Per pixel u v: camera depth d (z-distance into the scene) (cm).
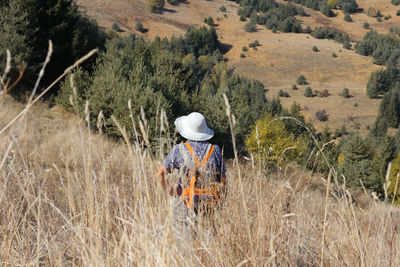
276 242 165
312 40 16388
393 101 10469
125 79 1945
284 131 2125
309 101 11700
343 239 169
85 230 160
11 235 160
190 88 2680
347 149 5181
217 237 168
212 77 13400
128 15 16225
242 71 13950
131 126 1393
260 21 18075
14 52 1867
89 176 147
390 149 4331
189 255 137
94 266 138
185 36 15038
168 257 116
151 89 1778
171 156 220
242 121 2284
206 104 2423
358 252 150
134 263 139
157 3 17025
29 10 2105
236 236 170
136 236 136
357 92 12100
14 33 1941
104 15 15512
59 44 2233
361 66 14050
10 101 1533
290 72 13800
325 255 163
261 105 9594
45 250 165
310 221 182
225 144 2244
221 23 18138
